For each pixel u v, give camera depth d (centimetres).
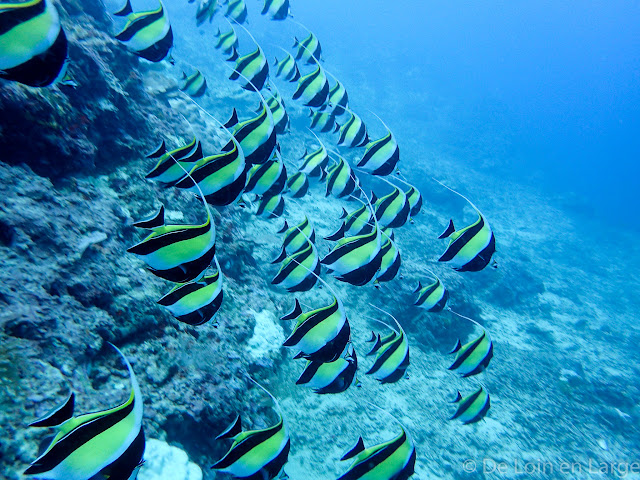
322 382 251
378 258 269
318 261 349
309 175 516
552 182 3781
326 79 497
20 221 308
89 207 412
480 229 283
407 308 847
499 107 4922
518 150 4216
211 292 218
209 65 2058
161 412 334
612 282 1966
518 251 1962
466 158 3431
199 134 864
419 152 2900
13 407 205
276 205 443
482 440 709
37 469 122
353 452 200
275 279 332
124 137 536
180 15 2922
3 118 345
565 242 2328
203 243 194
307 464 543
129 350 347
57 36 179
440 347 863
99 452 132
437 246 1196
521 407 827
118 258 387
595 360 1123
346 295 843
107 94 521
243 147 294
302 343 209
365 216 504
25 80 174
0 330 236
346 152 1466
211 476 352
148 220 176
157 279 405
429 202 1792
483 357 384
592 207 3272
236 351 486
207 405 367
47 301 280
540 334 1166
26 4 167
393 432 639
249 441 198
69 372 260
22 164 364
